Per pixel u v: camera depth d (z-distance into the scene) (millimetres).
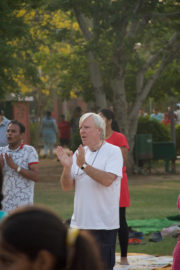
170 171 21281
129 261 7695
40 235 1503
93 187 5090
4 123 8578
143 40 20031
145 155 20625
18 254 1499
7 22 15195
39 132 29453
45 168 23141
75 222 5207
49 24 19484
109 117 7020
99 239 5062
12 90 16219
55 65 25484
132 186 17016
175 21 19266
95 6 17844
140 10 18125
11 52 14766
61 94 23766
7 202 6230
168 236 9445
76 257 1518
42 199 14062
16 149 6453
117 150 5230
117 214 5238
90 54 20406
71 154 5078
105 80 22078
